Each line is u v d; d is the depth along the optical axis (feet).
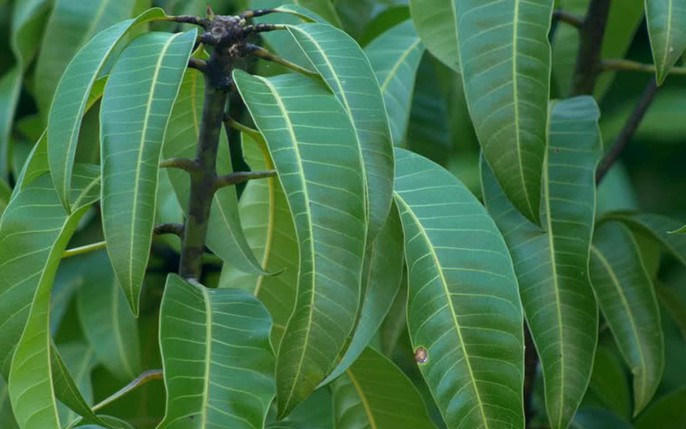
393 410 10.04
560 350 9.84
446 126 11.08
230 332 9.43
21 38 10.90
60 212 9.61
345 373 10.03
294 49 10.25
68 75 9.41
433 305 9.56
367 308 9.69
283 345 9.29
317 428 10.09
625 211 10.51
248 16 9.61
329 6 10.41
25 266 9.58
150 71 9.37
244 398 9.34
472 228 9.62
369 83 9.48
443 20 10.20
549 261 9.88
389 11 10.75
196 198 9.61
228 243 9.79
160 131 9.30
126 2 10.59
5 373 9.58
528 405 10.60
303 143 9.33
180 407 9.30
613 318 10.25
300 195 9.29
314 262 9.29
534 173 9.70
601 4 10.41
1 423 10.69
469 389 9.53
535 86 9.71
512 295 9.55
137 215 9.27
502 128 9.71
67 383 9.51
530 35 9.72
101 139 9.30
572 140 10.02
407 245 9.61
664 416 10.93
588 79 10.45
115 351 10.74
